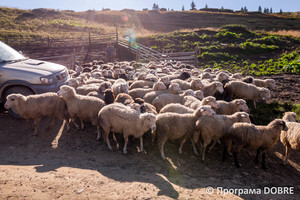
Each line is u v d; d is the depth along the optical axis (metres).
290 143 6.95
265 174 6.55
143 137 7.89
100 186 4.71
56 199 4.13
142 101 8.24
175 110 7.71
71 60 20.77
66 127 8.19
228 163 6.95
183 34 32.28
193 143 7.32
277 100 12.53
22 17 41.59
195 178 5.90
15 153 6.14
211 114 6.71
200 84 10.48
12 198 3.97
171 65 18.00
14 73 8.30
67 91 7.39
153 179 5.41
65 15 50.56
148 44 29.11
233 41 29.48
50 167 5.45
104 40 29.73
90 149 6.90
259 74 18.20
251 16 66.88
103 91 9.06
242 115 7.23
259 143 6.55
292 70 18.77
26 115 7.34
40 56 23.55
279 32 36.50
